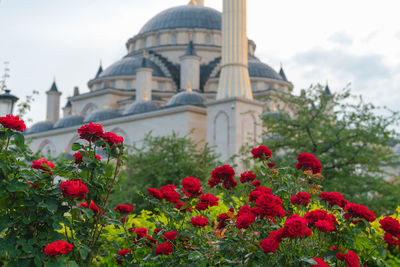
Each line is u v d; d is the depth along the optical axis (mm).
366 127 23516
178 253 4789
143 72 60500
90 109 69500
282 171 5891
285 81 71000
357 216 4977
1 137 4324
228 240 4746
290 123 25844
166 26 75625
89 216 4176
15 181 4008
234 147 44719
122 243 5770
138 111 56531
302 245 4688
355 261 4496
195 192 5102
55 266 3842
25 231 4117
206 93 65750
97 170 4555
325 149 24156
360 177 22625
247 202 5609
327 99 25250
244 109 46188
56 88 79938
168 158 22719
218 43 74000
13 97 14758
